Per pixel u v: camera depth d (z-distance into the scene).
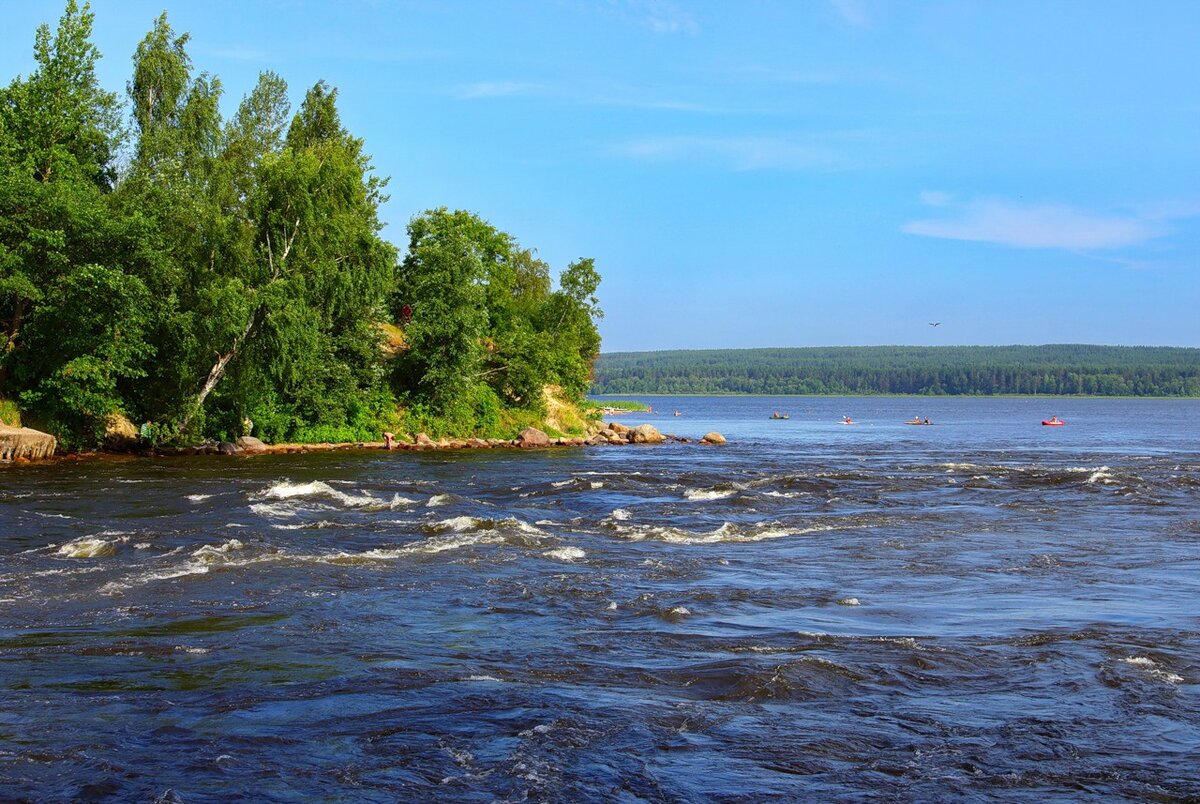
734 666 11.34
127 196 46.59
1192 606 15.09
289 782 8.05
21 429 42.50
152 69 59.12
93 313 43.38
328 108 75.00
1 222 41.28
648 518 25.81
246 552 18.83
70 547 19.06
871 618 14.20
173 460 45.00
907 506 28.47
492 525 22.55
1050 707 10.12
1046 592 16.23
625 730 9.31
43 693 10.34
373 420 60.44
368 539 21.06
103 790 7.83
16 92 44.84
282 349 48.75
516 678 10.98
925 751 8.85
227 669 11.27
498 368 71.31
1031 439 82.69
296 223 51.69
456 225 77.75
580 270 81.88
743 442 74.81
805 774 8.31
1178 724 9.60
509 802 7.71
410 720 9.54
